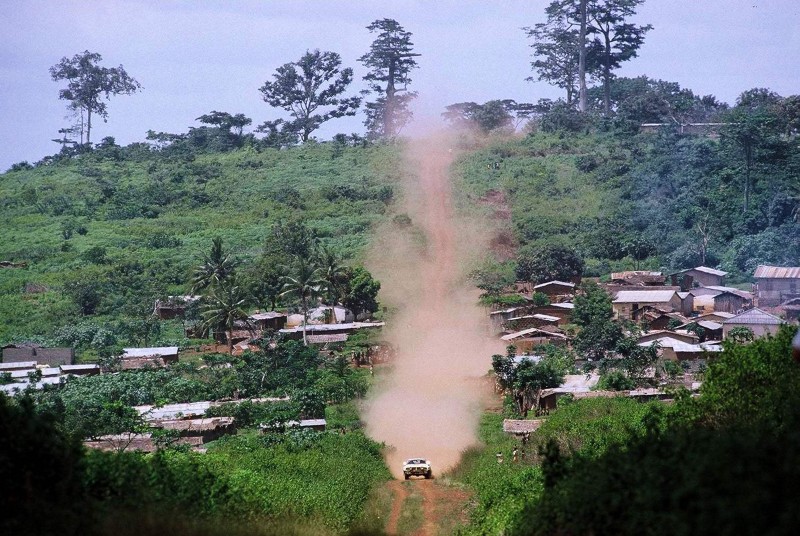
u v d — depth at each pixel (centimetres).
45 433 4478
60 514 4194
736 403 6241
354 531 6359
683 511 3453
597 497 4062
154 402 14212
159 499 5069
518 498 6456
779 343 6688
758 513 3106
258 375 14988
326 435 11531
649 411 8688
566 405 11006
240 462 9100
